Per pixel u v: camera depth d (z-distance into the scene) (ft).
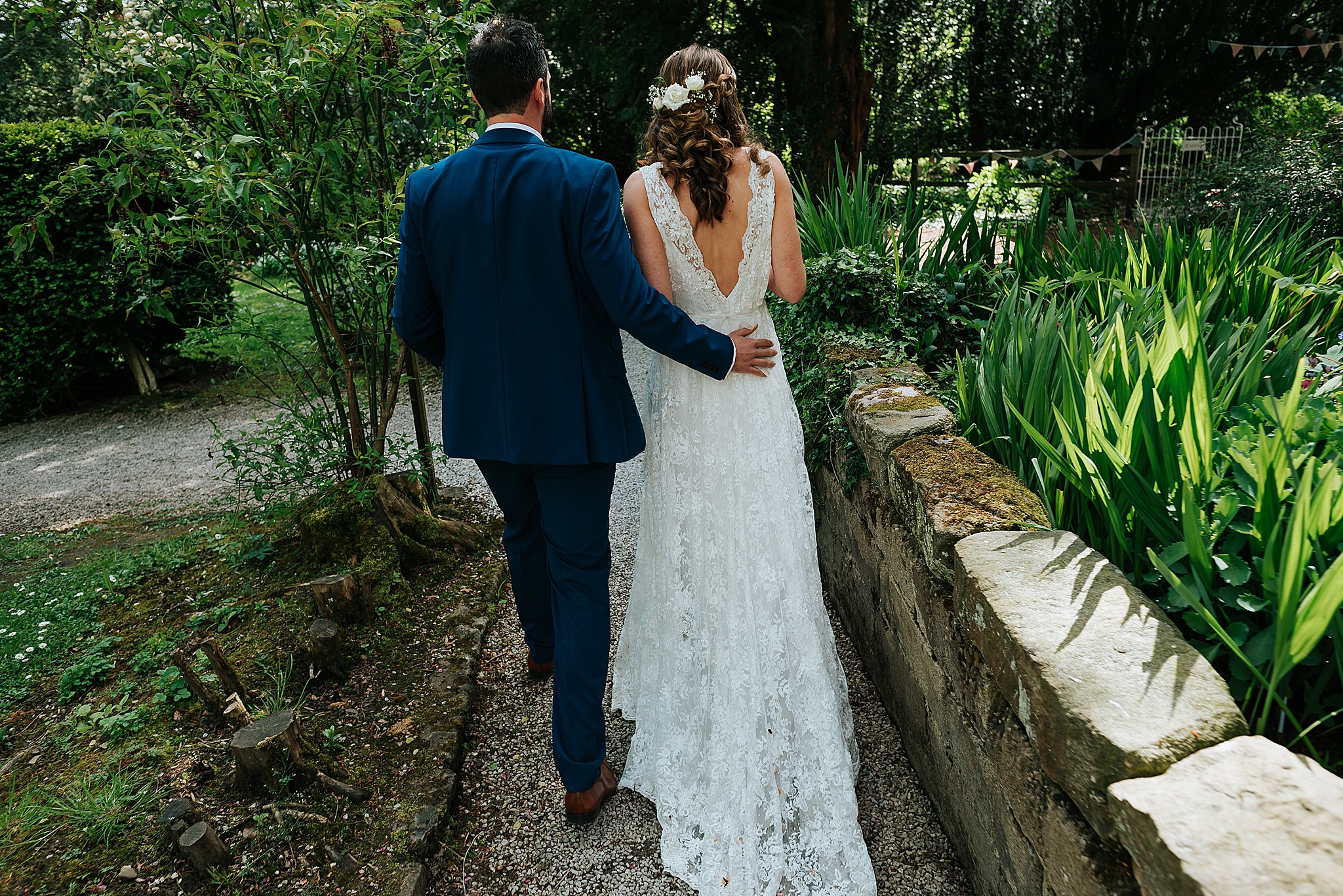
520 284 5.38
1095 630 3.91
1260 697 3.93
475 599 9.05
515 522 6.71
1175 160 36.32
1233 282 8.72
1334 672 3.97
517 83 5.41
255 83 7.90
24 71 37.86
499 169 5.35
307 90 8.18
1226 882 2.61
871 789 6.28
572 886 5.55
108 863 5.40
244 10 8.63
